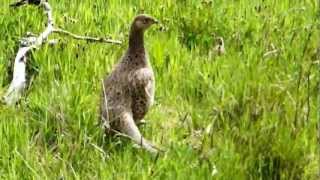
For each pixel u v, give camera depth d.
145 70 8.66
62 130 8.39
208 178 7.62
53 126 8.58
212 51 10.59
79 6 11.66
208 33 11.14
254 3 12.10
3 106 8.94
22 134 8.26
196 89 9.59
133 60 8.70
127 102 8.48
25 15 11.15
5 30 10.85
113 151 8.22
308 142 8.16
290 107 8.61
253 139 8.09
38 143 8.35
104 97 8.53
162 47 10.31
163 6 11.83
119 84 8.60
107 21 11.33
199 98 9.55
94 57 10.02
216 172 7.68
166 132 8.78
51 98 8.85
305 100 8.82
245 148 8.08
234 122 8.66
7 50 10.23
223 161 7.88
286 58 10.20
